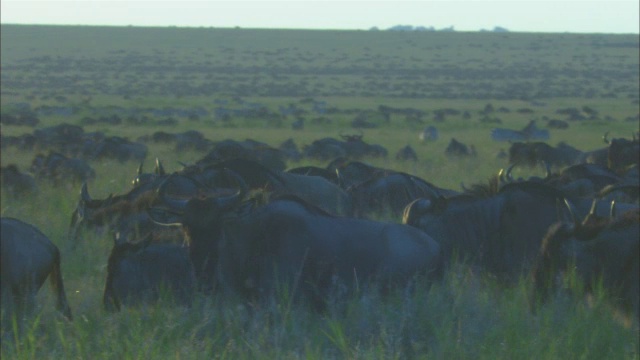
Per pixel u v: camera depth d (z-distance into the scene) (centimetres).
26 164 7981
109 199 3659
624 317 2366
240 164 3769
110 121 15700
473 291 2700
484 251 2898
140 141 11044
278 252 2511
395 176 4309
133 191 3703
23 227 2350
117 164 7838
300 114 19175
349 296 2503
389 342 2250
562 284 2447
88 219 3541
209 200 2459
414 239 2608
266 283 2495
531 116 19188
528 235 2858
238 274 2509
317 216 2575
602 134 14350
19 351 2106
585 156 8119
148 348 2142
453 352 2188
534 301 2506
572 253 2441
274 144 11212
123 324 2417
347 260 2533
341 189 4038
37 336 2270
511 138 13212
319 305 2509
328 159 9000
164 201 2517
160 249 2688
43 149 9456
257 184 3762
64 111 18462
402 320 2330
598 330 2294
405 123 16412
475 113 19938
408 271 2553
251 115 17450
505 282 2852
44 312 2430
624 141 6912
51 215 4241
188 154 9269
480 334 2322
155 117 17912
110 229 3450
